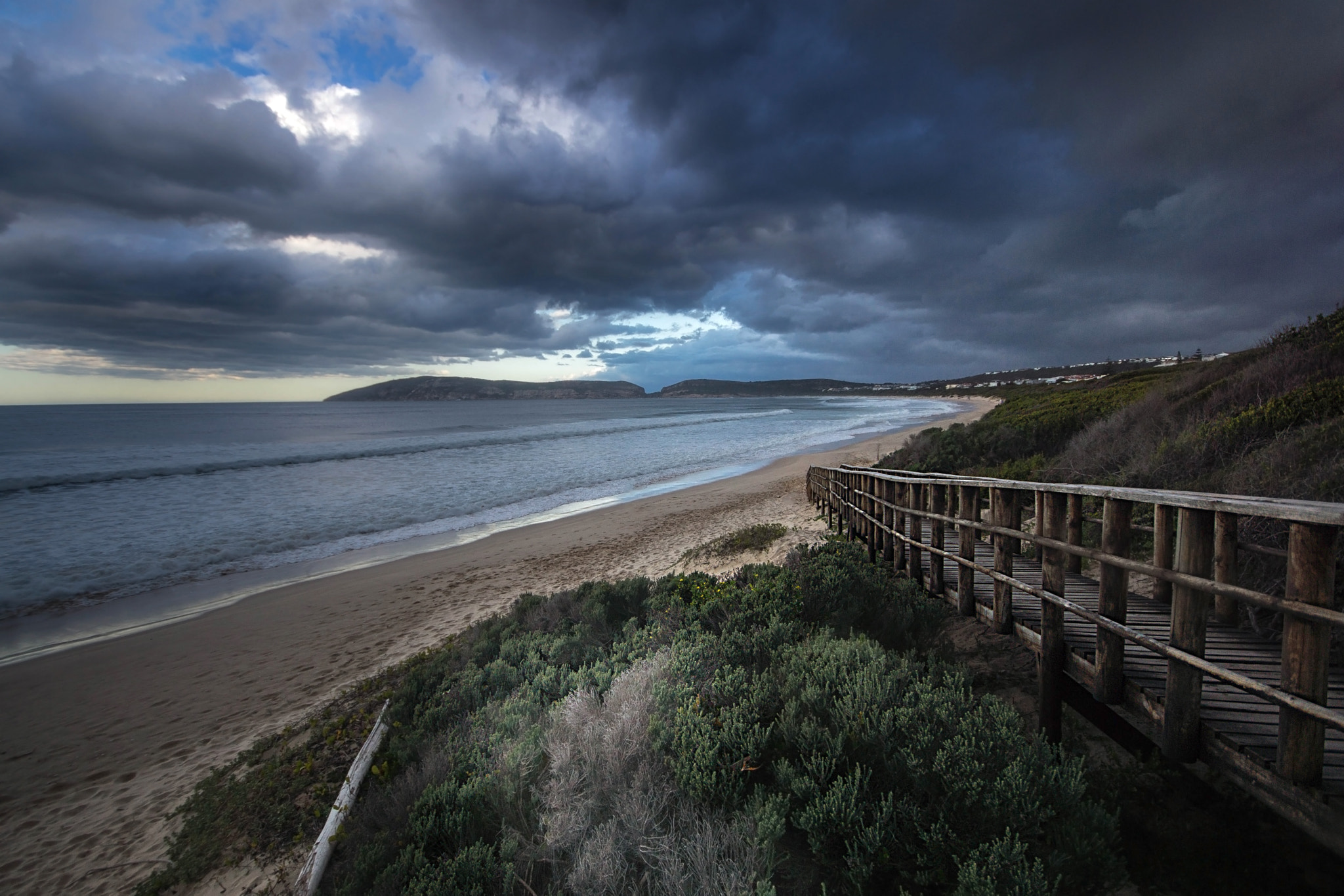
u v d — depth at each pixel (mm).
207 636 9469
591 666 5648
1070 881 2518
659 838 2805
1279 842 2602
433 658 7020
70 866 4262
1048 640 3576
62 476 26750
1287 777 2152
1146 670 3156
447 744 4324
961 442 15648
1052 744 3217
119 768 5707
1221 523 2482
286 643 8930
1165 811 2906
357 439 47156
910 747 3047
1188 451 7469
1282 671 2162
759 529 12500
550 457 34188
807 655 4340
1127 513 2969
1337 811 1966
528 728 4203
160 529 17141
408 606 10359
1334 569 2010
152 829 4613
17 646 9250
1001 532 4129
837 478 11672
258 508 20188
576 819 3053
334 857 3738
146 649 9000
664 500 19703
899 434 40625
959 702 3471
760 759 3385
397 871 3033
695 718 3609
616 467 29781
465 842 3232
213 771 5309
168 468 29266
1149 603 4391
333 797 4523
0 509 19969
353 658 8133
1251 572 4238
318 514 19219
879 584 5961
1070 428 14188
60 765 5840
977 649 5070
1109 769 3289
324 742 5445
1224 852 2613
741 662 4766
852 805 2746
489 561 13102
